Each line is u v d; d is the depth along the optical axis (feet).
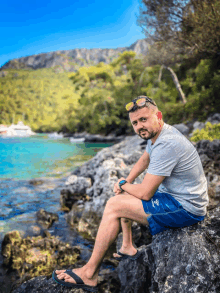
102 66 136.77
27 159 37.50
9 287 7.34
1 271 8.16
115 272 7.27
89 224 11.76
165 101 63.62
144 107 5.07
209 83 51.11
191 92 61.62
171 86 70.03
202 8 32.04
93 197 13.89
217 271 4.80
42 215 12.69
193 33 34.12
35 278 6.11
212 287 4.66
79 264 7.87
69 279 5.45
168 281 5.00
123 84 105.40
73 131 144.25
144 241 8.74
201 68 53.52
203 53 38.32
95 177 15.31
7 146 65.26
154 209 5.26
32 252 9.00
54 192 18.06
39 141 91.91
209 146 14.87
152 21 37.93
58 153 46.85
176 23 36.14
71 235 10.93
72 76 142.31
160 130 5.27
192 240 5.23
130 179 6.38
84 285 5.45
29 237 10.41
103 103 104.78
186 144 5.05
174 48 41.65
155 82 74.49
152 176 5.08
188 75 63.77
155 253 5.74
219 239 5.23
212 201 10.66
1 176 23.93
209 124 21.21
